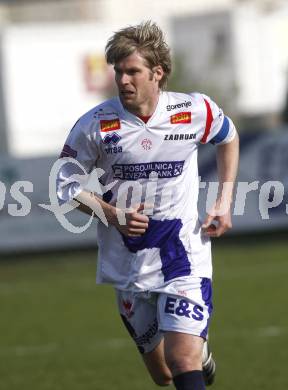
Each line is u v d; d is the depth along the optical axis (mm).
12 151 155000
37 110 156375
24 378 28312
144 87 17438
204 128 18297
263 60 166125
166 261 18125
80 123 18000
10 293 48125
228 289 45344
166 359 17406
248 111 165125
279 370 27703
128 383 26844
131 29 17438
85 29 158375
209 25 163500
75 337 35219
